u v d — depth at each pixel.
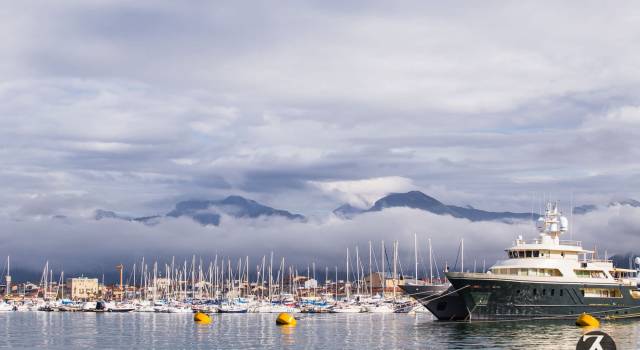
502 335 102.81
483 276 115.00
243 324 158.25
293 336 119.25
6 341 116.00
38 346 106.69
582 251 125.56
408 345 95.88
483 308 117.06
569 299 119.81
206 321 168.12
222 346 102.88
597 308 122.25
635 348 88.19
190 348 100.69
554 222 129.12
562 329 109.62
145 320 186.62
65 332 138.00
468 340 97.81
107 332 136.75
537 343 93.31
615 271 128.62
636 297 127.06
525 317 117.75
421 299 130.75
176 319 191.88
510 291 116.25
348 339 110.94
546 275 120.69
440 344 94.75
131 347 103.69
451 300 130.00
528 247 123.94
